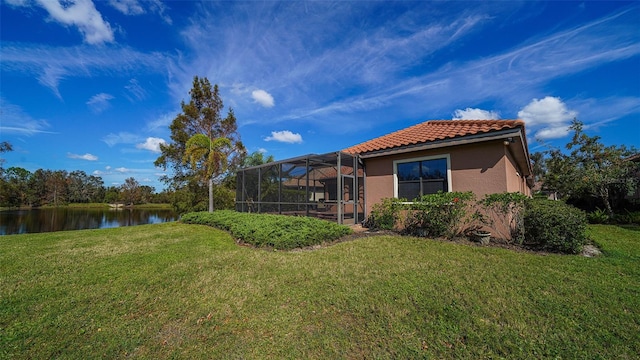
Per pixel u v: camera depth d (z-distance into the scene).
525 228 6.74
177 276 4.63
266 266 5.13
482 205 7.52
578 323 2.96
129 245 7.52
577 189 15.41
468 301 3.47
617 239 7.95
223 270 4.94
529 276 4.36
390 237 7.80
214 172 16.80
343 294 3.71
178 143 19.59
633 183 13.38
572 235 5.93
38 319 3.15
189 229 10.91
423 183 9.10
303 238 6.93
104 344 2.67
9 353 2.51
